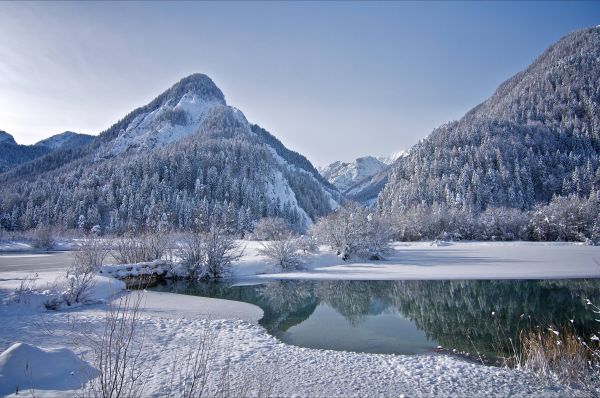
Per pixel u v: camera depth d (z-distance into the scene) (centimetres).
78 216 8381
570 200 6669
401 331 1294
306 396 661
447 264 3194
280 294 2067
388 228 4166
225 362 837
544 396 676
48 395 574
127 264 2378
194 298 1850
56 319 1184
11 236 6650
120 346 524
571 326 1314
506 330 1290
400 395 673
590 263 3081
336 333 1270
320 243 3922
